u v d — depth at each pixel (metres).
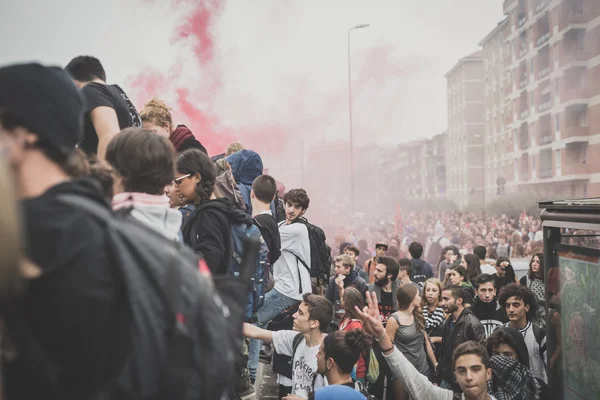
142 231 1.61
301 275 7.17
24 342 1.38
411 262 11.33
